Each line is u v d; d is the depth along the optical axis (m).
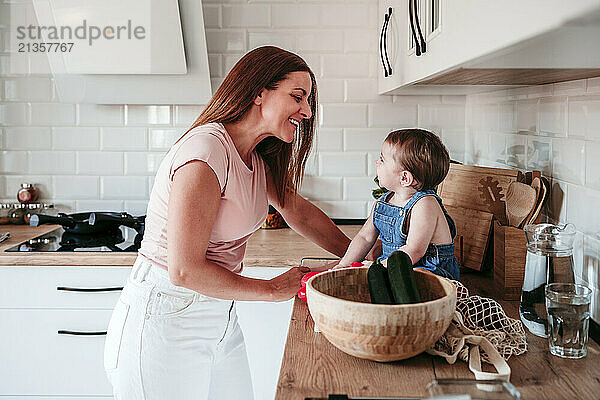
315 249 2.42
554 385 1.13
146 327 1.61
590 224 1.50
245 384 1.88
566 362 1.24
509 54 1.01
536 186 1.72
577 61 1.11
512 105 2.16
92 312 2.33
